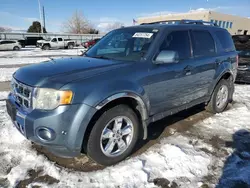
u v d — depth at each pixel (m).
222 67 4.47
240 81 7.52
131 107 3.07
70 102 2.37
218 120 4.41
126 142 2.96
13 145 3.23
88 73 2.64
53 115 2.35
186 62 3.63
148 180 2.60
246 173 2.76
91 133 2.60
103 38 4.16
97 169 2.77
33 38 37.53
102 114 2.63
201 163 2.94
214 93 4.55
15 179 2.55
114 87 2.63
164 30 3.42
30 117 2.42
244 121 4.38
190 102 3.97
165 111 3.48
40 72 2.70
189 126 4.11
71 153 2.52
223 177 2.68
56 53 22.11
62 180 2.56
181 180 2.61
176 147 3.30
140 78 2.94
